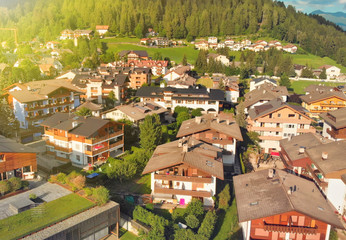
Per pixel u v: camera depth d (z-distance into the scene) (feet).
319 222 111.75
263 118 234.58
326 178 147.95
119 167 157.79
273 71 555.69
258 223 113.50
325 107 317.63
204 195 144.56
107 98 312.91
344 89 424.05
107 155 188.03
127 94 358.23
